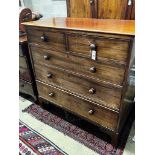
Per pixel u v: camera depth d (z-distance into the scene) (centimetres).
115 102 120
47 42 135
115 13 149
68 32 117
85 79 128
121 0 142
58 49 131
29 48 154
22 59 170
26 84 188
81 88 136
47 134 155
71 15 176
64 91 150
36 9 224
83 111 147
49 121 169
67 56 129
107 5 150
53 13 211
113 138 137
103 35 102
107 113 129
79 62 125
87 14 165
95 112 137
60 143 146
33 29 138
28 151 140
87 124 163
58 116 175
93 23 131
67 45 124
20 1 229
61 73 142
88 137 150
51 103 174
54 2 201
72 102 150
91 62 118
